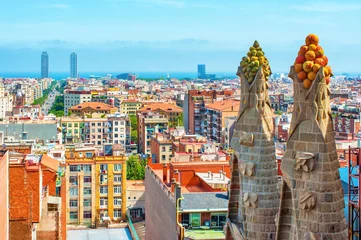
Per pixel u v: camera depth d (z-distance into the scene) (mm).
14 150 121750
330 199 45438
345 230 46156
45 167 107625
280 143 193750
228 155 167250
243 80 58719
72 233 187125
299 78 46906
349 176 61750
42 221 99875
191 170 132375
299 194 46656
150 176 145000
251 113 57938
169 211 115875
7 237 77188
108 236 183625
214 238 102250
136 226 188375
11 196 83688
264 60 58562
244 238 57656
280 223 49250
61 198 110875
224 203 110312
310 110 46312
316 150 45750
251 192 57406
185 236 103812
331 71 47031
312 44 46969
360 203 57906
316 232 45688
